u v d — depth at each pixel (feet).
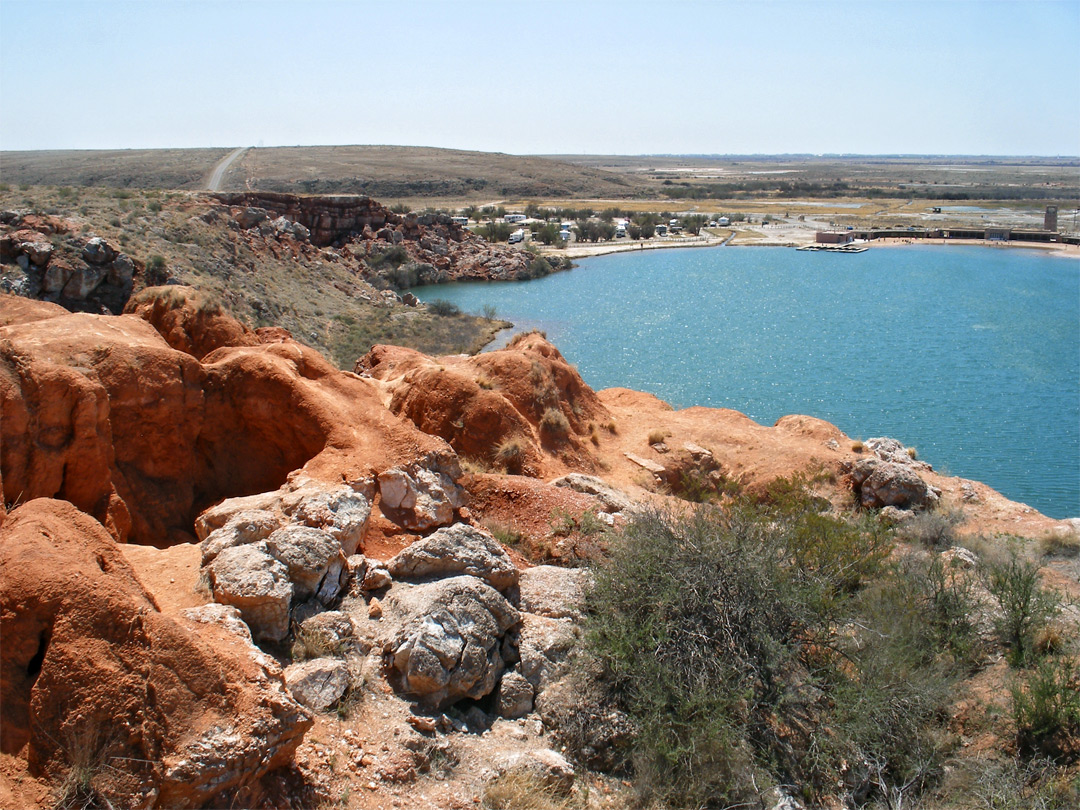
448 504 40.37
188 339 63.52
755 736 25.77
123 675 17.89
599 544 37.50
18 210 132.57
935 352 195.62
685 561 29.71
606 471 64.69
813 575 34.22
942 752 27.07
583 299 259.19
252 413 45.70
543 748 24.09
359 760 20.95
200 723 18.12
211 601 24.91
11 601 18.15
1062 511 103.60
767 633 28.19
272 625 24.59
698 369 179.52
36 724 17.20
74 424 35.88
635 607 28.78
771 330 219.00
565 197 652.89
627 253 370.12
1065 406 152.87
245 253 183.83
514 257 303.89
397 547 36.04
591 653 27.17
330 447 42.50
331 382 49.01
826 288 282.56
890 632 30.66
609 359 187.11
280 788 19.10
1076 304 253.65
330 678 22.91
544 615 29.84
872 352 195.62
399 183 612.29
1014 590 33.73
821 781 24.95
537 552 40.70
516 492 45.24
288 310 168.14
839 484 64.28
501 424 57.57
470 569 29.78
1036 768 25.68
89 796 16.44
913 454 75.82
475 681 24.93
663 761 24.16
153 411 42.78
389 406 60.75
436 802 20.51
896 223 480.64
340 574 28.40
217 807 17.66
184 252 158.92
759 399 157.79
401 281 269.85
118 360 41.96
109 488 37.29
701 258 354.95
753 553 30.35
